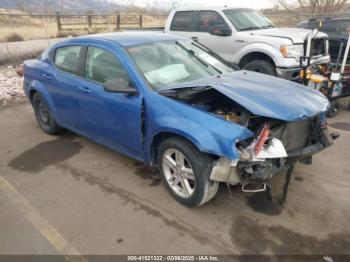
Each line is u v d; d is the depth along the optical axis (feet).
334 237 9.25
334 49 28.07
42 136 16.89
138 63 11.37
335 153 14.30
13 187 12.18
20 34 57.11
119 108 11.42
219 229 9.65
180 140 9.89
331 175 12.46
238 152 8.70
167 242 9.23
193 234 9.49
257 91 10.00
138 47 12.01
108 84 10.53
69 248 9.15
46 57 15.56
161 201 11.02
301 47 20.85
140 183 12.16
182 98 10.22
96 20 76.64
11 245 9.34
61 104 14.66
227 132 8.87
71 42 14.05
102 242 9.32
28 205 11.08
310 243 9.05
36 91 16.31
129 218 10.24
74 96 13.50
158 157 11.00
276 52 20.62
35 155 14.70
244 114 9.45
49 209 10.83
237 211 10.42
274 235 9.36
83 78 13.16
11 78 29.12
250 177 8.97
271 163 9.00
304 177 12.32
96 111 12.59
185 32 26.53
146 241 9.29
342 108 21.34
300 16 61.16
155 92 10.57
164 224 9.93
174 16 27.53
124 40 12.42
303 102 9.80
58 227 9.96
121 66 11.52
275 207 10.58
